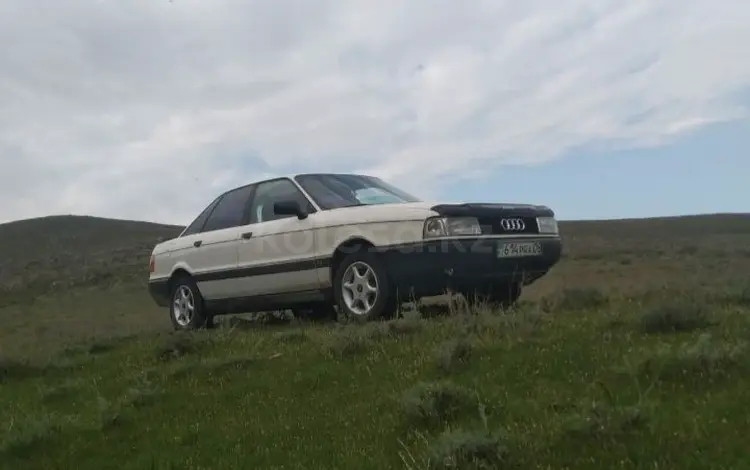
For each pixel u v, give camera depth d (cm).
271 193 877
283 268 820
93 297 3322
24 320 2380
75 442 474
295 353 632
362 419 438
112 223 10225
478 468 331
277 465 391
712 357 415
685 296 666
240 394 538
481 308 694
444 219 687
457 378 481
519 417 393
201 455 423
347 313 756
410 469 345
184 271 973
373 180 902
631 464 316
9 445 466
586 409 366
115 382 627
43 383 671
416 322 652
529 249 732
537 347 526
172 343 712
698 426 341
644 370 429
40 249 8300
